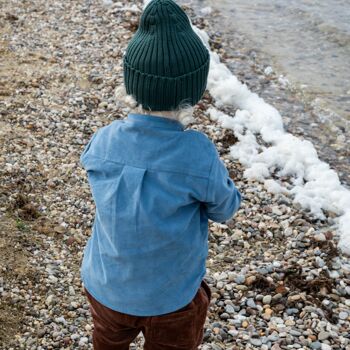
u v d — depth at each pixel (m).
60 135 3.40
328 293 2.51
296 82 4.58
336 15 5.66
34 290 2.35
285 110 4.19
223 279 2.54
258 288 2.50
